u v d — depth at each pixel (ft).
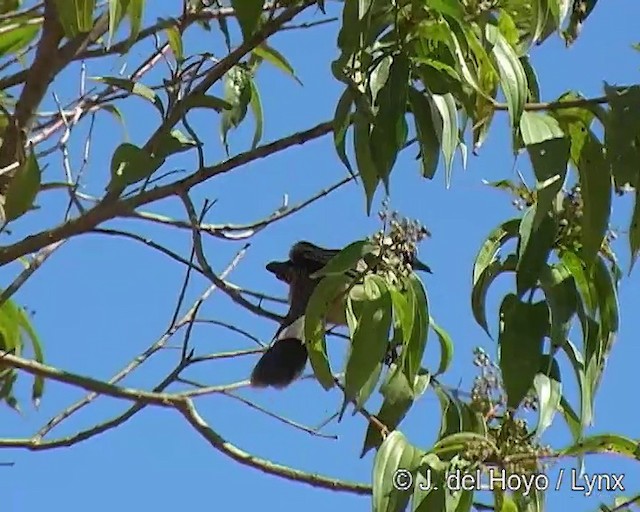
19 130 22.70
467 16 17.67
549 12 19.67
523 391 17.37
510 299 17.74
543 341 17.49
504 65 17.29
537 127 16.80
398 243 18.92
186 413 22.18
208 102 20.74
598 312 18.22
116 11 19.01
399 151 17.94
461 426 19.86
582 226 17.25
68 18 19.20
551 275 17.37
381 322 18.89
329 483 21.52
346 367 18.84
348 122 18.15
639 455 19.01
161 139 20.57
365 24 17.69
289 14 20.31
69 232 20.76
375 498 17.75
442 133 18.01
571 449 18.86
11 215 20.57
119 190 20.59
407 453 18.10
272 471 21.54
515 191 19.02
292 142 20.06
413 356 19.24
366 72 17.84
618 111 16.94
